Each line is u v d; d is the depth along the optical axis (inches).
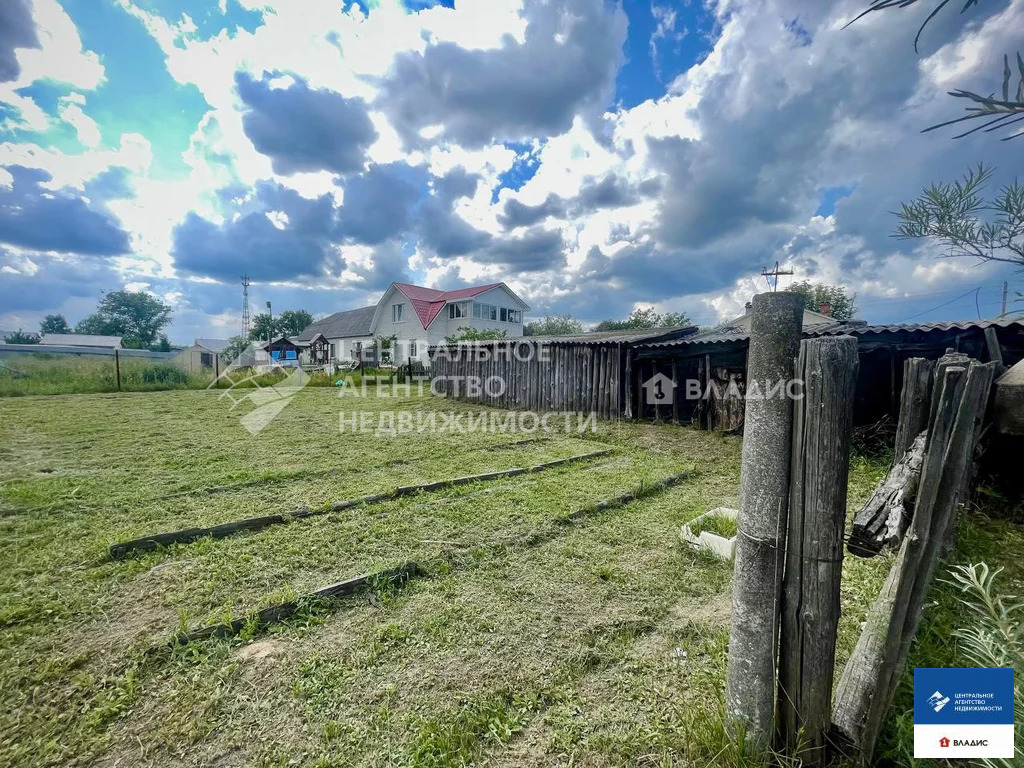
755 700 49.1
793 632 47.1
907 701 51.6
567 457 206.5
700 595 95.2
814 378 43.7
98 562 106.3
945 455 39.7
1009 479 112.3
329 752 58.0
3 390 414.3
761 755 49.2
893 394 194.2
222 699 66.2
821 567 44.9
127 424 287.7
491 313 933.2
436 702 66.0
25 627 81.7
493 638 80.7
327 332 1151.0
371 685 69.3
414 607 90.6
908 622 42.4
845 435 43.2
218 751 58.1
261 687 68.7
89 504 142.9
